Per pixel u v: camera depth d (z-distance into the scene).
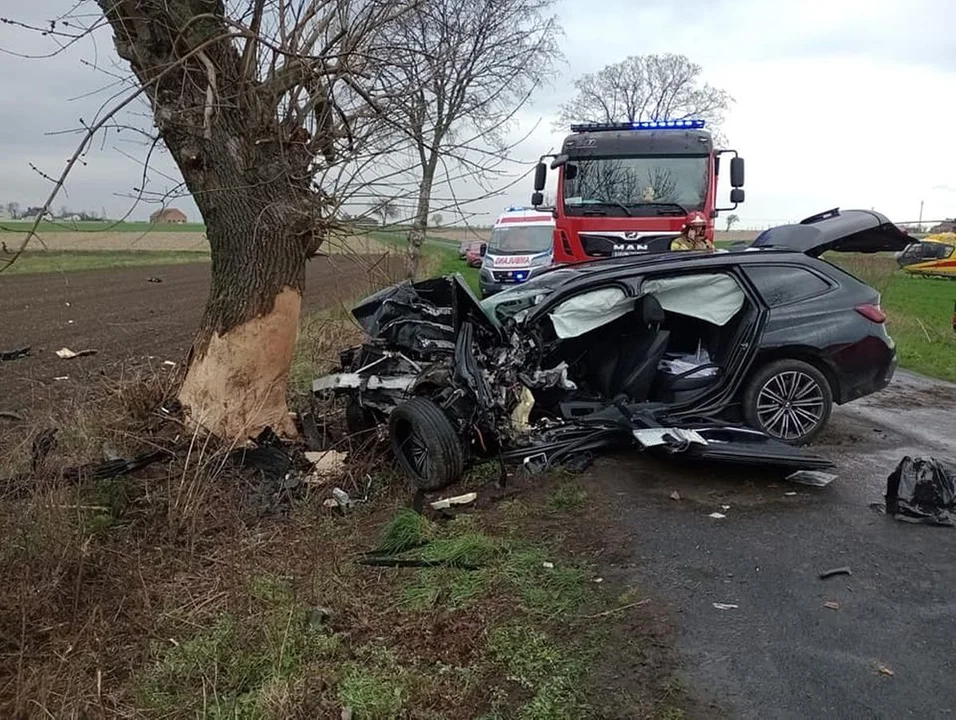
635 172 12.34
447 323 6.55
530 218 22.77
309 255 6.48
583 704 3.13
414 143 5.77
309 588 4.15
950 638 3.58
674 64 35.38
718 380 6.43
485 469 5.90
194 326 15.27
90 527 4.70
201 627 3.83
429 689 3.26
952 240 35.28
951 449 6.68
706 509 5.17
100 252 43.44
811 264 6.64
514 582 4.18
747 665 3.38
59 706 3.19
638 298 6.09
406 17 5.64
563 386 6.12
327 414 7.43
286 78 5.68
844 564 4.34
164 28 5.40
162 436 6.21
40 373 10.23
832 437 7.07
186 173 5.94
